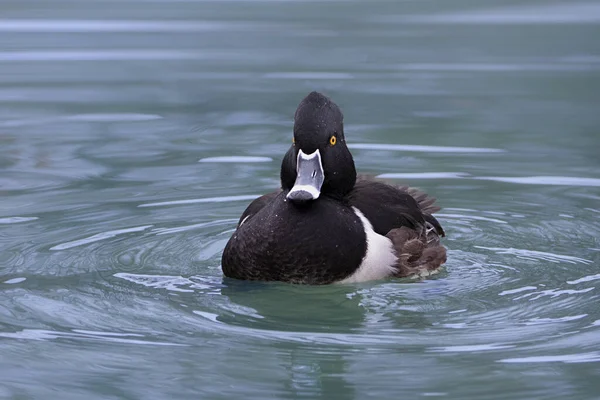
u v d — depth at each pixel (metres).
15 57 21.20
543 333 8.55
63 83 19.11
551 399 7.29
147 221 11.82
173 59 21.00
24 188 12.98
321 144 9.83
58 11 26.31
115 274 10.16
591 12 25.58
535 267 10.41
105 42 22.58
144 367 7.91
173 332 8.63
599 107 17.16
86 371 7.82
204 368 7.88
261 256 9.72
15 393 7.43
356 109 17.09
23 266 10.30
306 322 8.89
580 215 12.02
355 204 10.29
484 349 8.21
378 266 9.88
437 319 8.95
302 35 23.23
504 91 18.25
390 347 8.29
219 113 17.02
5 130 15.84
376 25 24.36
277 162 14.37
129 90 18.59
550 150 14.77
